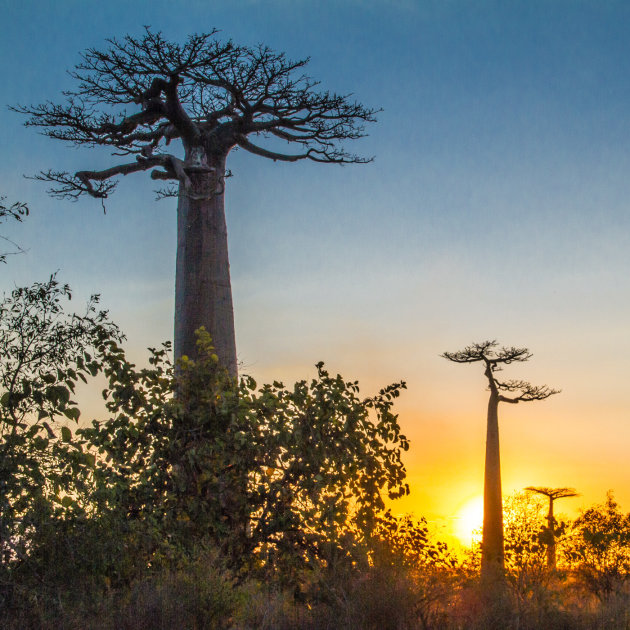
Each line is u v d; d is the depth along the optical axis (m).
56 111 13.12
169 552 6.88
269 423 8.16
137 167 14.13
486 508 22.75
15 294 6.15
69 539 6.11
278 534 7.90
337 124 14.24
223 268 13.84
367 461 8.47
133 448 7.82
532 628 6.62
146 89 13.23
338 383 8.42
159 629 5.66
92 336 6.52
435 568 7.87
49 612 5.66
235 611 6.30
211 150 14.12
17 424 6.00
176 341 13.55
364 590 6.64
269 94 13.45
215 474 8.05
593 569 10.72
